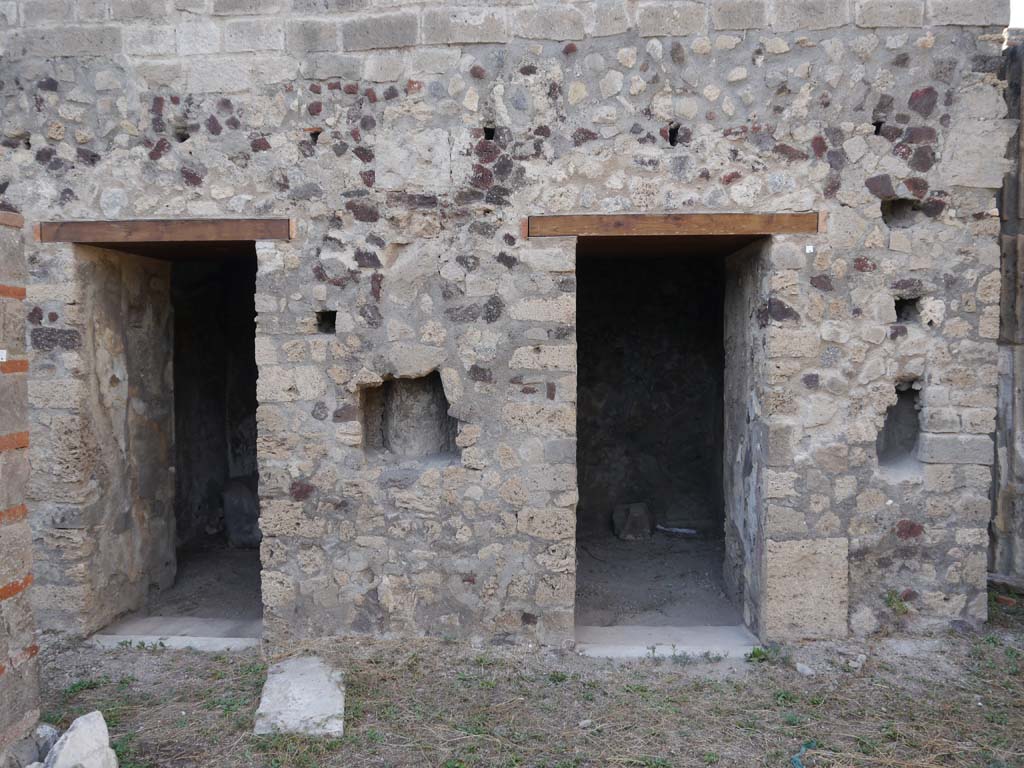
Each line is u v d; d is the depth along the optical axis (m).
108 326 4.61
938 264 4.07
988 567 5.30
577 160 4.07
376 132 4.12
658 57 4.02
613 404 6.79
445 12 4.04
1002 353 5.18
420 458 4.38
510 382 4.14
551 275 4.10
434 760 3.23
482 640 4.23
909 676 3.88
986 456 4.13
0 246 2.84
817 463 4.12
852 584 4.19
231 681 3.91
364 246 4.15
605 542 6.50
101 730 3.08
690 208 4.06
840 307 4.07
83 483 4.39
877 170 4.03
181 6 4.13
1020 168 5.04
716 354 6.61
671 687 3.84
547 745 3.33
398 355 4.17
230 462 7.07
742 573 4.69
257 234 4.18
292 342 4.20
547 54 4.05
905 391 4.28
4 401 2.86
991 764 3.18
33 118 4.24
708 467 6.72
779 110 4.02
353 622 4.29
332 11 4.10
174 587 5.38
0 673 2.83
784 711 3.60
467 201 4.12
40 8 4.19
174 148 4.19
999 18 3.96
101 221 4.22
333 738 3.37
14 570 2.92
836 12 3.97
